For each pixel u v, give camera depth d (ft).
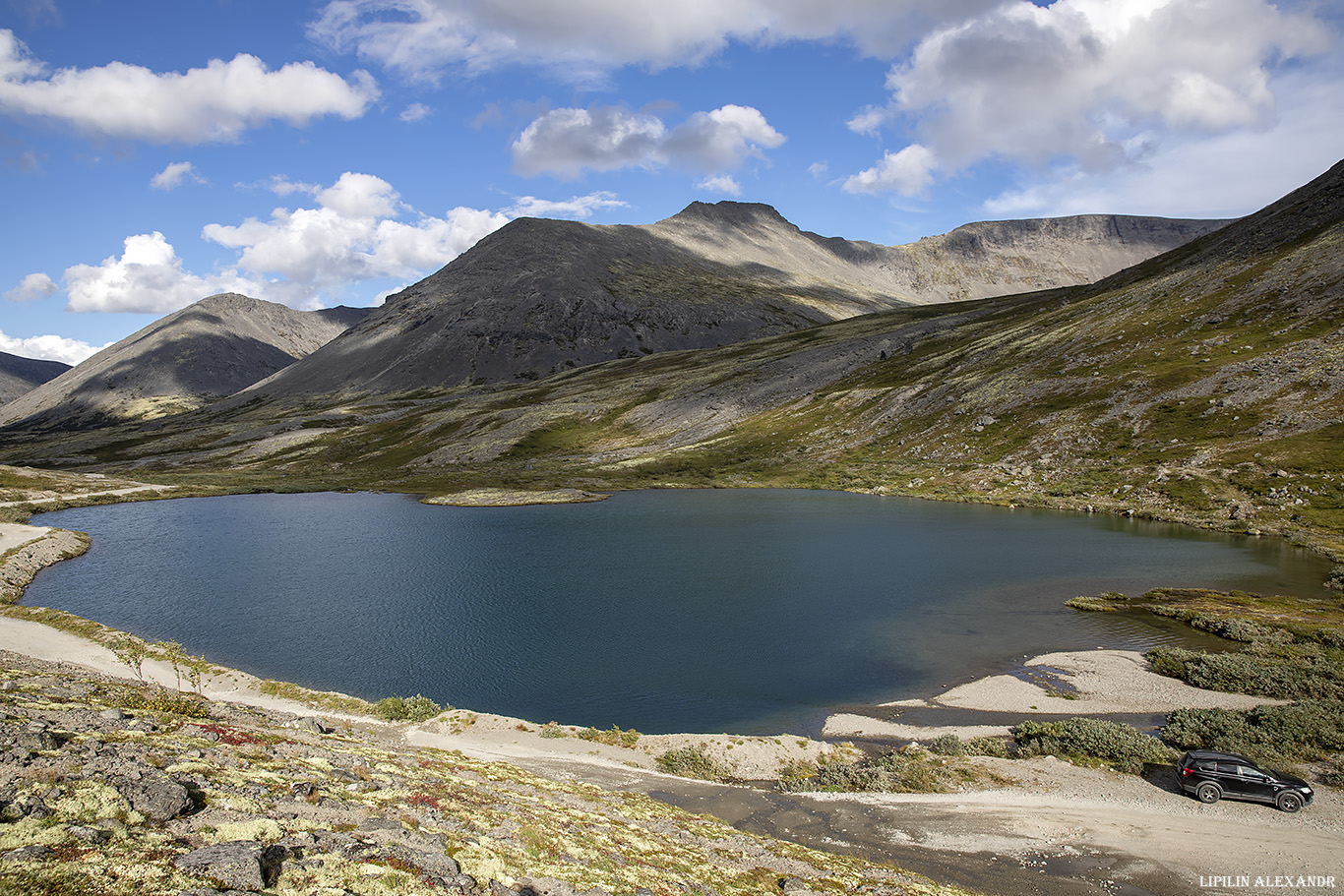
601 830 61.46
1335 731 92.68
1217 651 137.08
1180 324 409.28
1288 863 67.26
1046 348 463.83
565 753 95.81
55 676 86.84
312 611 172.45
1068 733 98.17
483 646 146.41
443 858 44.39
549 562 227.61
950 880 64.90
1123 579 194.70
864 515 315.37
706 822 72.18
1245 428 305.12
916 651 142.20
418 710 107.86
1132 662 132.36
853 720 111.24
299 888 36.99
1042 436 371.97
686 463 487.20
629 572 211.82
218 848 38.45
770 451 494.59
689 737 101.14
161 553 247.91
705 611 171.32
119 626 160.66
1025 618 163.32
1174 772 88.99
